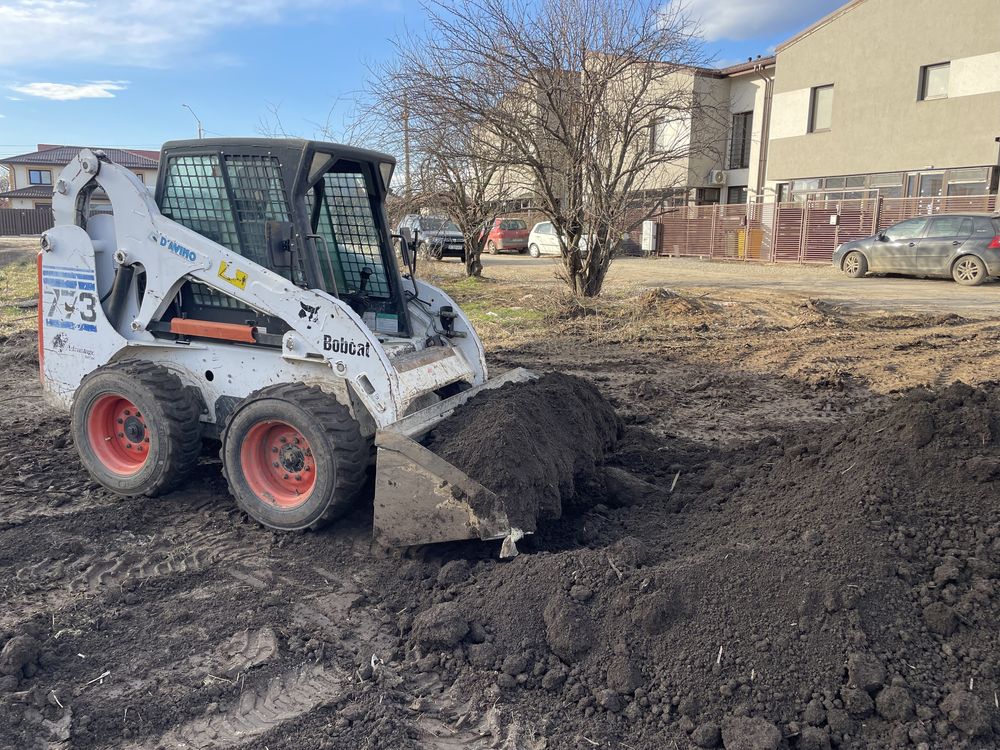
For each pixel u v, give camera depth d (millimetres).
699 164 31000
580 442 5160
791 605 3334
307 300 4578
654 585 3525
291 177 4633
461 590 3873
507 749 2949
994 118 21906
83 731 2982
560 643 3385
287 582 4125
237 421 4621
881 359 9719
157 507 4980
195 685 3254
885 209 23234
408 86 12492
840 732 2900
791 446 5031
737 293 15320
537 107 12648
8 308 13367
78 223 5352
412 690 3301
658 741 2977
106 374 4992
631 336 11312
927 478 3938
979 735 2816
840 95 25719
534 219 29828
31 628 3551
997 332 11203
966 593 3352
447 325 5844
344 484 4402
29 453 5934
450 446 4398
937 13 22797
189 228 5070
